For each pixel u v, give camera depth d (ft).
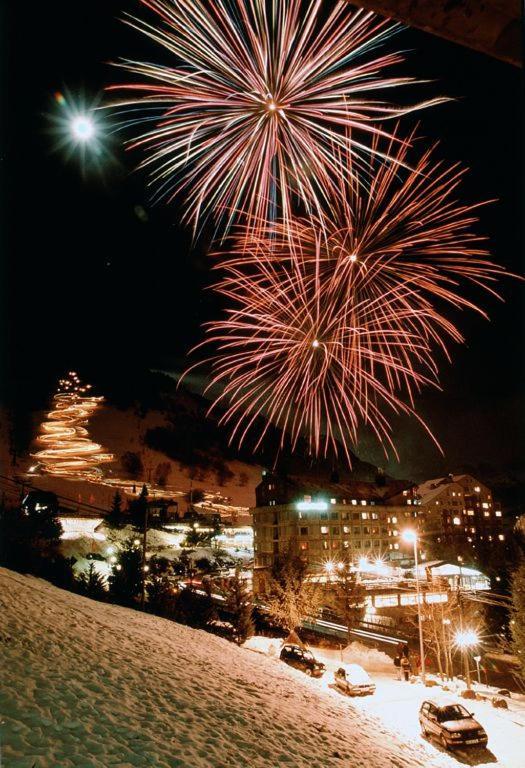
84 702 24.27
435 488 283.79
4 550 71.41
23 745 18.38
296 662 85.51
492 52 5.37
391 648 118.01
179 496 453.58
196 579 183.93
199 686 36.42
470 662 110.11
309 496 217.36
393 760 36.04
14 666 26.07
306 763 27.45
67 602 52.49
